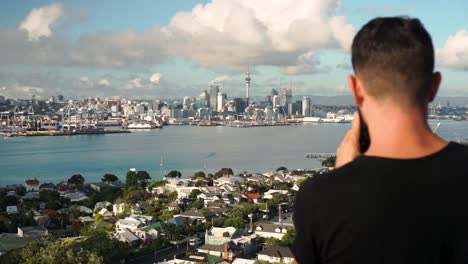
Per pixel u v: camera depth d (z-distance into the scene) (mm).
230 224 74750
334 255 2537
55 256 40250
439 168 2508
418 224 2418
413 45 2576
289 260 54562
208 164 173500
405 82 2609
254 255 62094
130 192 100438
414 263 2418
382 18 2760
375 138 2734
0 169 164000
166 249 64938
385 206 2443
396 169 2518
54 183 134125
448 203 2430
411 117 2672
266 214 88125
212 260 56969
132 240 66062
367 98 2787
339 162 2926
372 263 2443
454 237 2418
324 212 2555
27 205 90188
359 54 2717
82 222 81250
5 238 65750
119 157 196000
